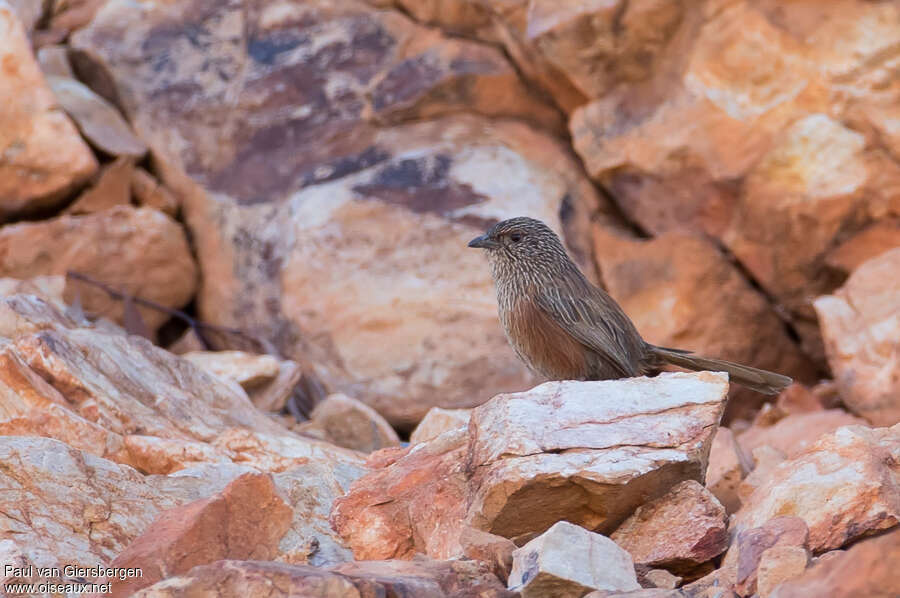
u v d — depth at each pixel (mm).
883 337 11922
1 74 13547
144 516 7465
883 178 13023
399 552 7453
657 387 7434
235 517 7031
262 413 10812
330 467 8320
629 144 13758
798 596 5711
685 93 13547
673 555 6965
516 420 7191
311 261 13281
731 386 14023
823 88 13094
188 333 13836
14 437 7672
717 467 9188
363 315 13047
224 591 5879
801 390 12641
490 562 6715
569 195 14180
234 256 14000
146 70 15133
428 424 9703
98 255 13523
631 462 6867
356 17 14953
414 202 13594
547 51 13773
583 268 13797
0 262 13234
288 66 14711
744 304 13844
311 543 7320
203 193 14320
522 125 14609
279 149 14367
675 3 13320
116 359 9625
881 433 7613
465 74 14258
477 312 12914
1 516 7066
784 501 6953
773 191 13320
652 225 14109
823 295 13688
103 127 14484
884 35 12961
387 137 14297
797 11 13203
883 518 6672
